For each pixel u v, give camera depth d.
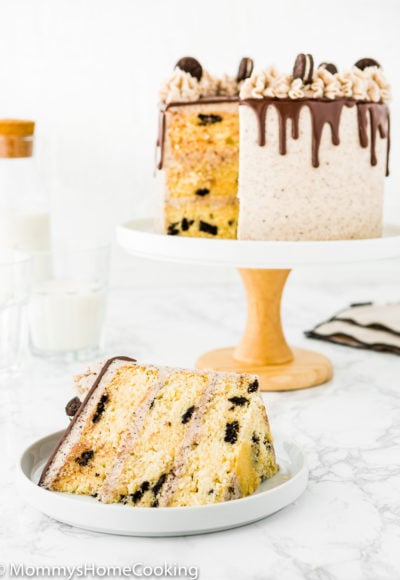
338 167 1.06
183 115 1.16
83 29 1.43
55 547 0.77
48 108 1.44
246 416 0.81
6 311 1.11
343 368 1.15
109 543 0.77
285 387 1.08
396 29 1.50
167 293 1.51
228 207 1.18
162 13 1.45
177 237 1.04
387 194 1.55
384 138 1.10
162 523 0.76
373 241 1.03
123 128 1.47
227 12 1.46
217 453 0.80
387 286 1.57
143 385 0.83
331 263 1.02
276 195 1.06
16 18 1.41
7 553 0.76
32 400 1.05
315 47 1.49
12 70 1.42
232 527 0.79
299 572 0.74
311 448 0.93
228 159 1.17
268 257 1.01
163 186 1.18
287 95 1.05
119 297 1.49
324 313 1.39
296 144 1.05
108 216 1.49
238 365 1.11
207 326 1.32
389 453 0.91
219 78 1.20
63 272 1.21
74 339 1.18
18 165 1.26
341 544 0.77
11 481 0.86
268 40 1.48
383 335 1.20
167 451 0.81
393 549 0.77
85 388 0.85
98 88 1.45
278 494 0.79
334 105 1.05
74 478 0.82
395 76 1.52
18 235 1.26
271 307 1.13
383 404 1.03
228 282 1.56
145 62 1.46
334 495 0.84
